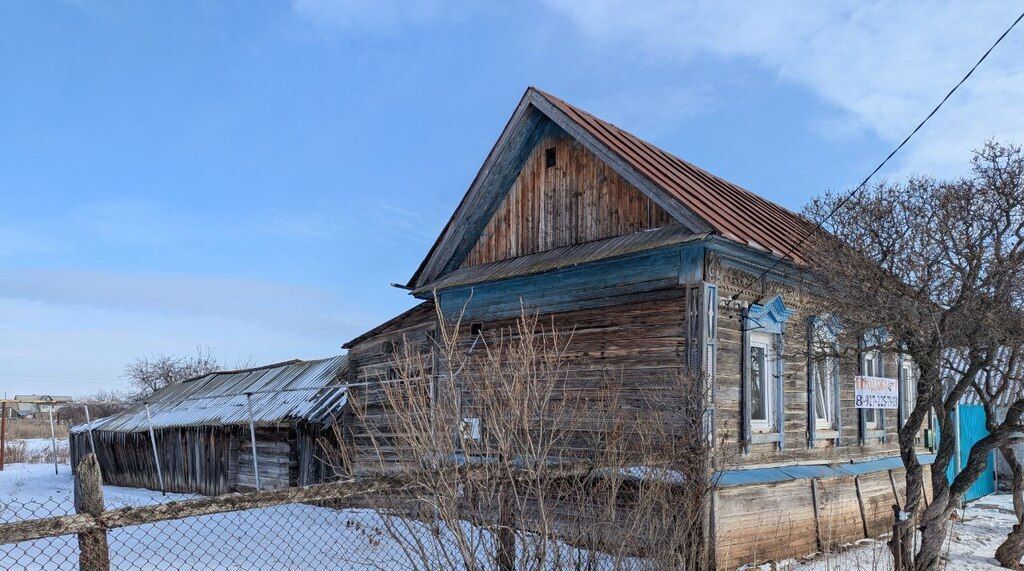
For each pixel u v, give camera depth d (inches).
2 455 1093.1
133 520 198.4
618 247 430.3
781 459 435.8
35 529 184.4
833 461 481.7
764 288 441.4
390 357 589.3
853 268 324.5
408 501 232.2
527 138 512.4
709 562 362.0
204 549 379.9
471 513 214.2
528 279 488.7
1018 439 343.3
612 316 434.3
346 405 595.2
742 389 411.8
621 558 245.6
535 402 232.8
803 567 398.6
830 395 496.1
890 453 550.9
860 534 485.1
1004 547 419.2
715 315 397.4
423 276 557.9
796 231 507.5
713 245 395.5
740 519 386.6
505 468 222.4
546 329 468.1
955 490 330.0
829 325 397.1
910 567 330.0
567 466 276.8
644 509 274.1
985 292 300.5
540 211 506.3
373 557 324.2
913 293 311.1
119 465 930.1
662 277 414.0
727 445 380.8
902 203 317.4
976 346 318.7
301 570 321.4
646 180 423.5
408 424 216.4
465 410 237.5
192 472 796.0
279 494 215.2
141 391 2068.2
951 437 332.2
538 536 223.9
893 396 551.2
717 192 504.1
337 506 486.0
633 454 311.7
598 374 433.1
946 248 303.4
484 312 515.2
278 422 643.5
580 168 483.8
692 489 333.1
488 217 542.9
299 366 837.8
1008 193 295.6
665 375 399.5
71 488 789.2
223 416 753.6
